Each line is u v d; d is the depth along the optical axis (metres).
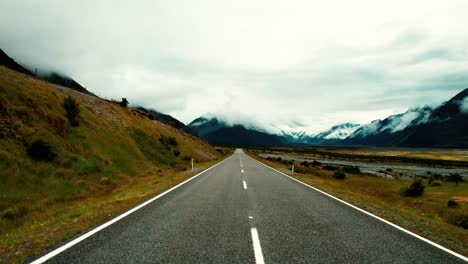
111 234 6.36
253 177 20.75
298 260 5.00
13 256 4.97
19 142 17.30
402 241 6.43
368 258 5.24
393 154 186.50
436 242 6.52
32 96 23.81
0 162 14.61
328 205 10.67
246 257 5.07
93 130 28.23
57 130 22.41
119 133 33.53
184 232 6.59
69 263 4.66
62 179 16.72
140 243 5.74
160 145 41.03
